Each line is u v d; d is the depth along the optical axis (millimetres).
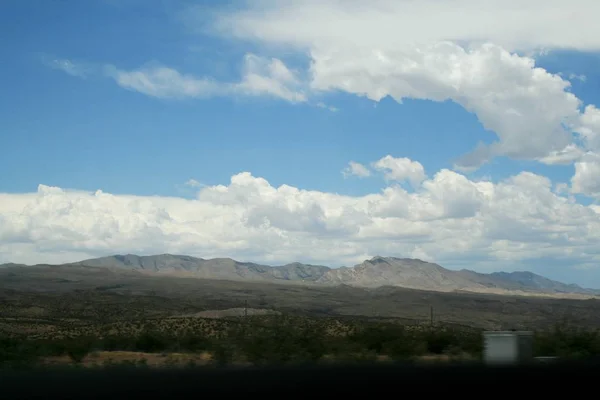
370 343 36688
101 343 44562
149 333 46406
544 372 16531
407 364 17703
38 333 65375
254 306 163875
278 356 31094
